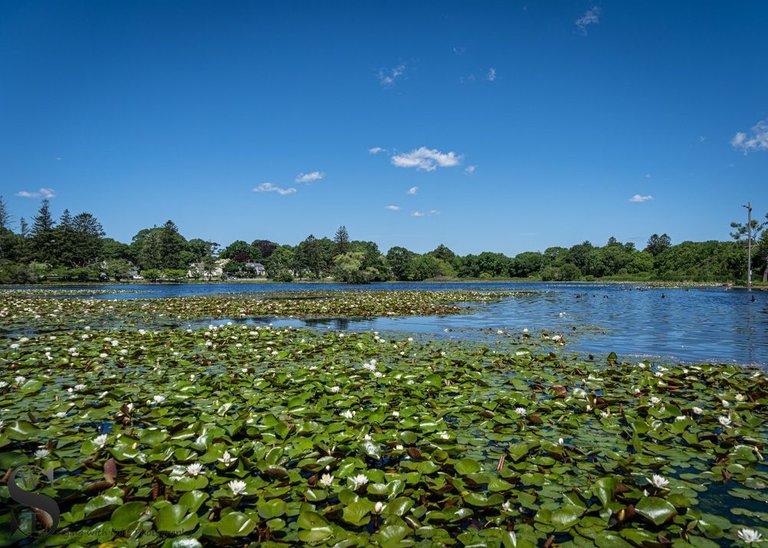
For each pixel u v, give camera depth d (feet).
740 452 17.04
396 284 296.30
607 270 387.96
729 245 286.66
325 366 31.22
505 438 19.08
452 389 26.03
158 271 322.75
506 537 11.94
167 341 41.98
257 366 32.63
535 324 60.59
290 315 72.38
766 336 48.57
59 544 11.46
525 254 469.98
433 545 11.69
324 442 17.69
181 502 13.03
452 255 476.95
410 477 14.96
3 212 270.05
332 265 379.76
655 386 25.70
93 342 41.45
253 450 16.83
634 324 60.23
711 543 11.80
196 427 18.69
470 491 14.37
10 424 18.13
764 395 24.09
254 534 12.28
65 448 17.58
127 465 15.87
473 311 80.43
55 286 209.56
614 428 20.10
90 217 325.42
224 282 309.22
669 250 367.66
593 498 14.16
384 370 30.40
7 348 38.55
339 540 11.75
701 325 58.80
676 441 18.71
